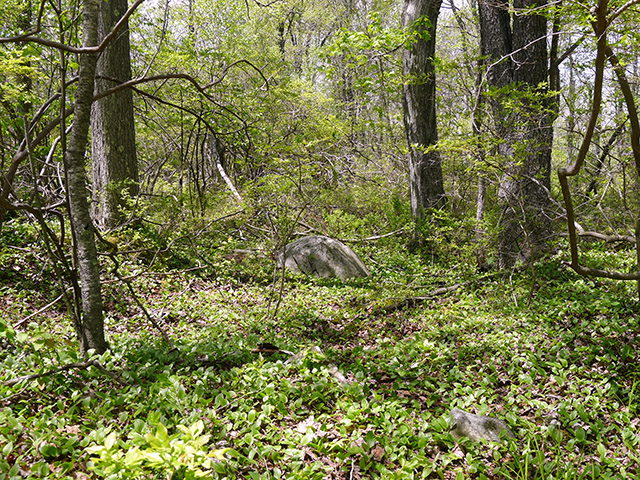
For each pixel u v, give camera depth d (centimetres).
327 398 490
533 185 969
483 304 831
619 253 1053
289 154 826
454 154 925
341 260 1112
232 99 1278
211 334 679
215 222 940
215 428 415
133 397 444
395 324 793
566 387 538
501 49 1134
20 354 479
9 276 781
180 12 1683
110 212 1013
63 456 364
